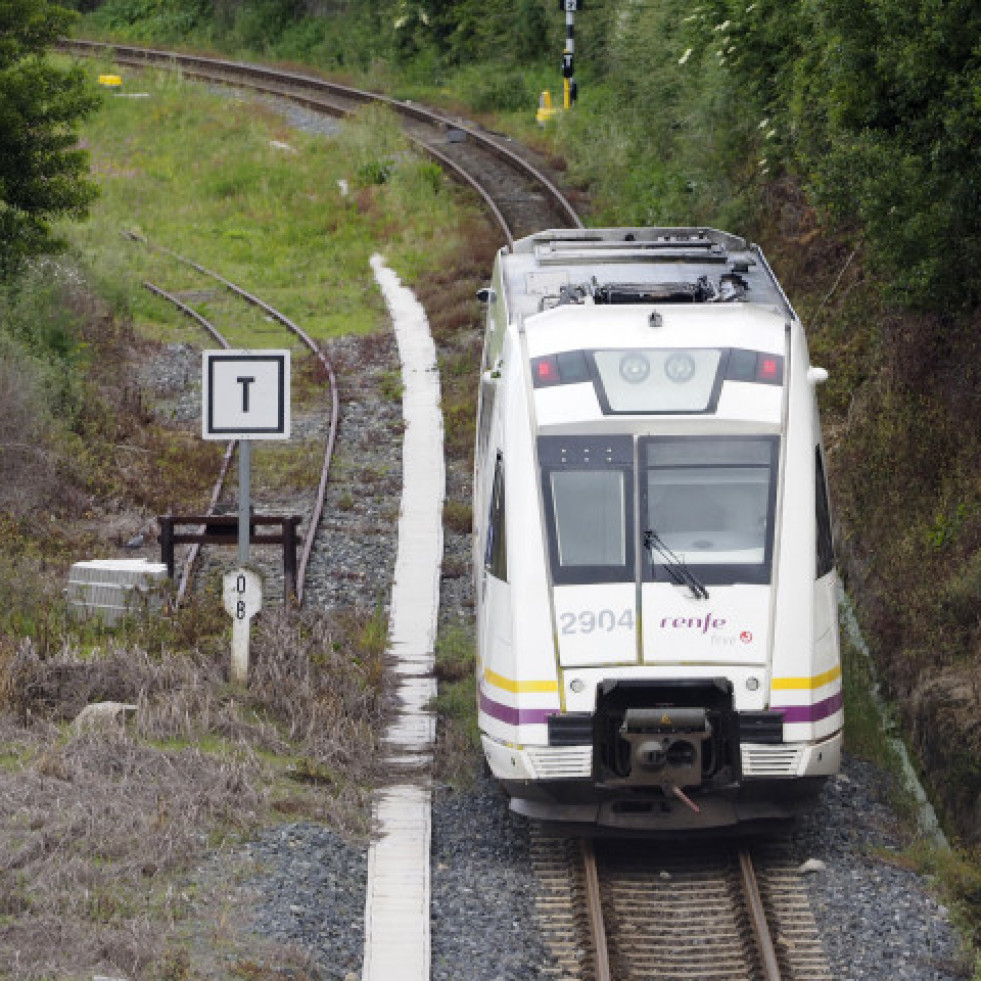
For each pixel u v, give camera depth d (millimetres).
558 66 162375
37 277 91500
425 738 52375
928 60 54219
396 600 63781
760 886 43812
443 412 86688
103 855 42000
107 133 154500
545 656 44344
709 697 44750
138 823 43500
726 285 55750
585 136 133250
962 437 60250
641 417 46969
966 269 58062
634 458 46656
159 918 39281
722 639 44188
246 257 119812
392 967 38906
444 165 135125
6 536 65562
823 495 47969
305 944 39281
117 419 82062
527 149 138500
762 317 49438
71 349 88688
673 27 124562
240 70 180625
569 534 45781
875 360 70562
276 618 57938
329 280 113500
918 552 58812
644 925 42312
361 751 51000
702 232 68250
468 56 176500
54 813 43469
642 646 44125
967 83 53656
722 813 44500
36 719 50281
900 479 63219
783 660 44219
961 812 47531
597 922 41062
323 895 41906
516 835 46844
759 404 47375
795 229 88500
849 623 62031
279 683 53844
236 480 77250
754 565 45281
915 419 63812
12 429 72875
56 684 52625
